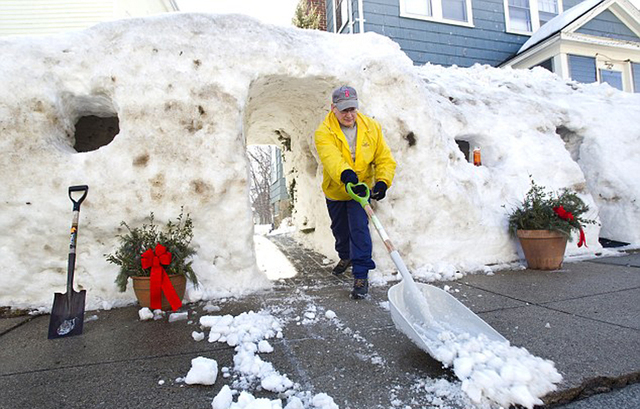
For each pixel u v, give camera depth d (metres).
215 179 3.17
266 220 28.05
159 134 3.14
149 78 3.18
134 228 3.09
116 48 3.21
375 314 2.53
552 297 2.79
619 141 5.40
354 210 2.97
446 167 3.95
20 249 2.96
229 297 3.07
